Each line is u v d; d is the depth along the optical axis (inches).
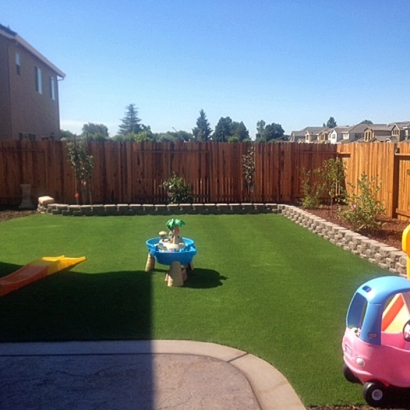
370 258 283.7
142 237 362.9
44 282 239.0
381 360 125.6
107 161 541.6
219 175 547.5
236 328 178.1
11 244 338.6
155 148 542.0
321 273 257.4
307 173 543.2
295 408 124.9
